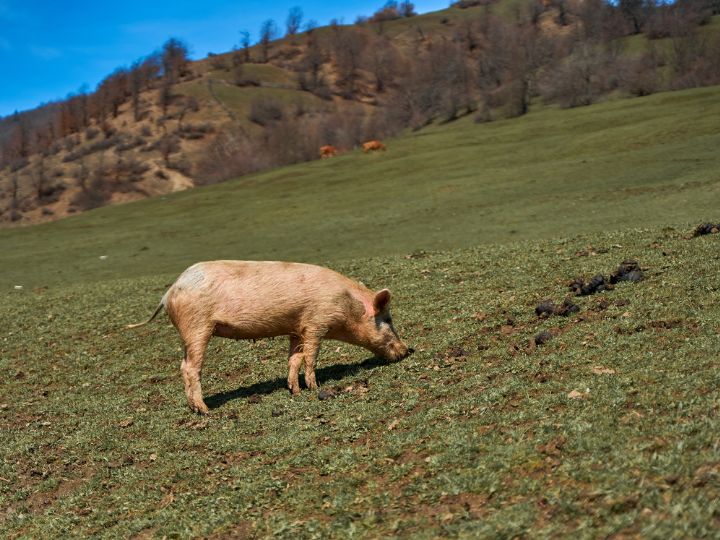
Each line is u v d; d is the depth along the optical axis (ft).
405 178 166.30
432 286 55.62
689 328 31.37
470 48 615.98
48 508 28.30
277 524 21.66
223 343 49.57
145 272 97.91
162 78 590.55
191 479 27.61
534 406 25.58
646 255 49.19
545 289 46.57
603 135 166.81
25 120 578.25
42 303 75.05
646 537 16.16
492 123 246.47
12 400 45.06
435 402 29.76
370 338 37.14
